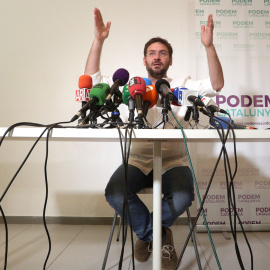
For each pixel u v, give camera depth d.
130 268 1.41
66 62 2.43
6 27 2.45
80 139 0.85
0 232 2.09
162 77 1.60
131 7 2.43
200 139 0.84
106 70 2.40
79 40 2.43
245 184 2.15
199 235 2.04
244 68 2.21
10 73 2.43
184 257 1.56
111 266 1.44
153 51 1.56
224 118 1.04
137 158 1.36
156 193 1.00
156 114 1.40
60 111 2.40
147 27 2.41
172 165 1.30
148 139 0.86
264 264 1.46
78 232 2.10
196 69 2.17
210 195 2.14
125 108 1.53
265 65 2.21
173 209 1.23
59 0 2.46
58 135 0.80
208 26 1.37
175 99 1.04
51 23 2.45
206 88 1.49
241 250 1.70
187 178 1.27
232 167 2.15
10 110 2.41
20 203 2.36
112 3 2.44
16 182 2.37
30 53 2.44
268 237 1.98
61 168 2.36
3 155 2.38
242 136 0.81
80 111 0.96
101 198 2.34
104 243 1.84
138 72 2.40
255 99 2.20
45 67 2.43
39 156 2.38
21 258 1.56
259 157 2.16
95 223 2.33
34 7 2.46
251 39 2.21
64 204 2.35
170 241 1.33
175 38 2.39
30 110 2.41
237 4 2.23
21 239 1.93
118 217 2.31
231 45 2.21
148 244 1.42
